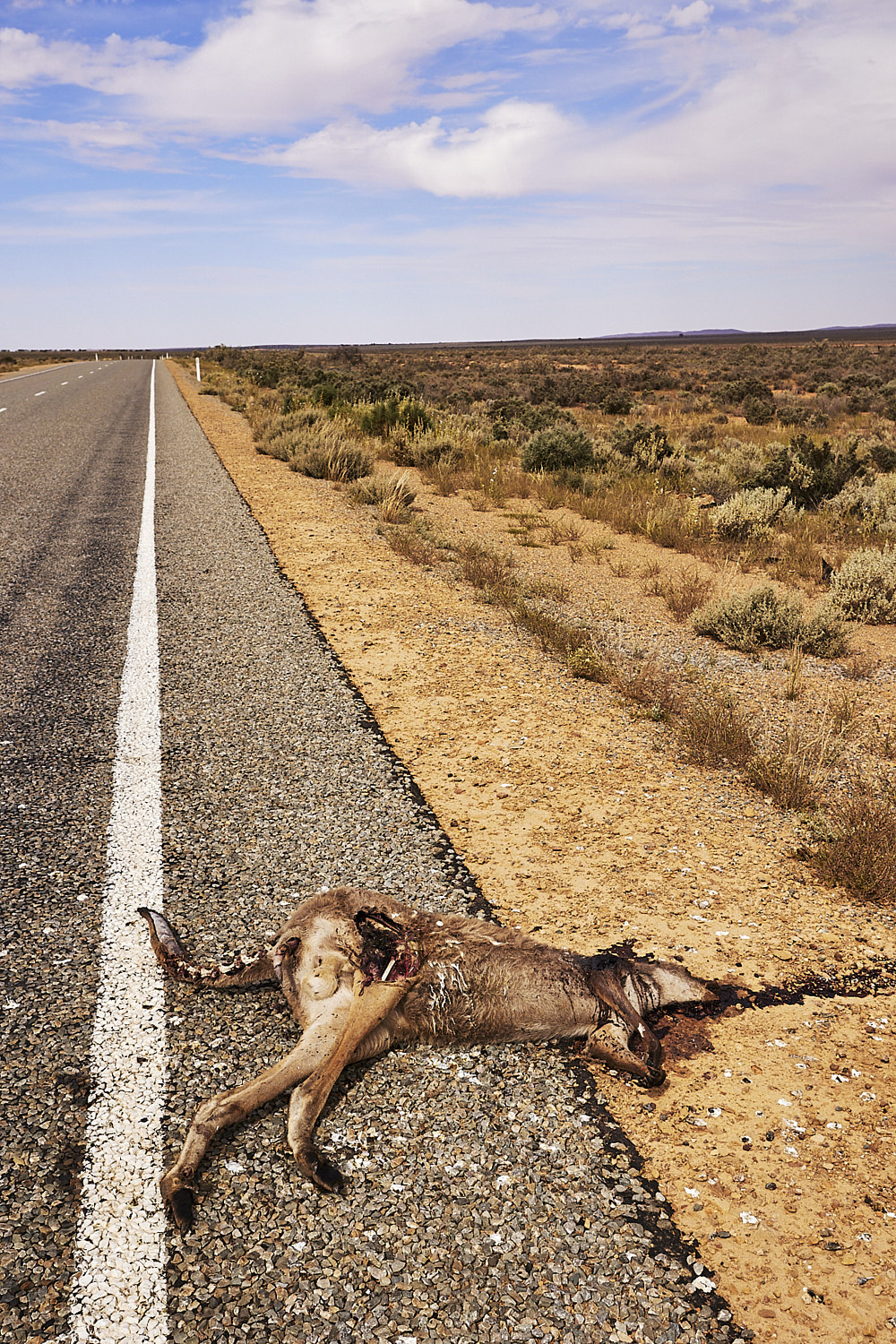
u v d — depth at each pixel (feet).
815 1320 7.89
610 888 15.06
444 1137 9.61
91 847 14.89
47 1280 7.65
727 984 12.88
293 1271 7.90
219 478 54.60
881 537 50.55
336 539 41.32
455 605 33.01
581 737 21.70
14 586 31.01
